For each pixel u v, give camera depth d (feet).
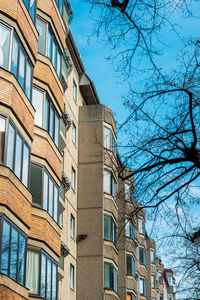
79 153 106.11
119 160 31.32
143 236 155.02
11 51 55.36
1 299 47.65
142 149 30.35
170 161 29.27
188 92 29.43
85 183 103.65
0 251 48.29
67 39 99.35
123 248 120.67
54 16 75.31
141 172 30.91
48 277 64.75
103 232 99.96
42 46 71.00
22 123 56.80
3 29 55.06
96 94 115.24
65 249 83.30
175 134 29.94
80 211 101.71
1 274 48.03
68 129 94.12
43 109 68.33
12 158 53.42
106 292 96.02
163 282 253.03
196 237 33.40
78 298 95.50
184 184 30.35
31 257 61.11
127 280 119.34
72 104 104.63
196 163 28.78
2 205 50.08
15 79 55.36
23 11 59.57
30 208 58.08
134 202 33.09
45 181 66.23
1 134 51.72
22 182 56.24
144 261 153.17
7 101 53.11
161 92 30.01
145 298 149.38
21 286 53.26
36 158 65.21
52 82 71.87
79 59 106.93
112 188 105.29
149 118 30.30
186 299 46.32
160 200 31.40
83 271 97.35
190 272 42.70
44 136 67.26
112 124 110.52
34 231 62.08
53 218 68.13
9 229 51.16
